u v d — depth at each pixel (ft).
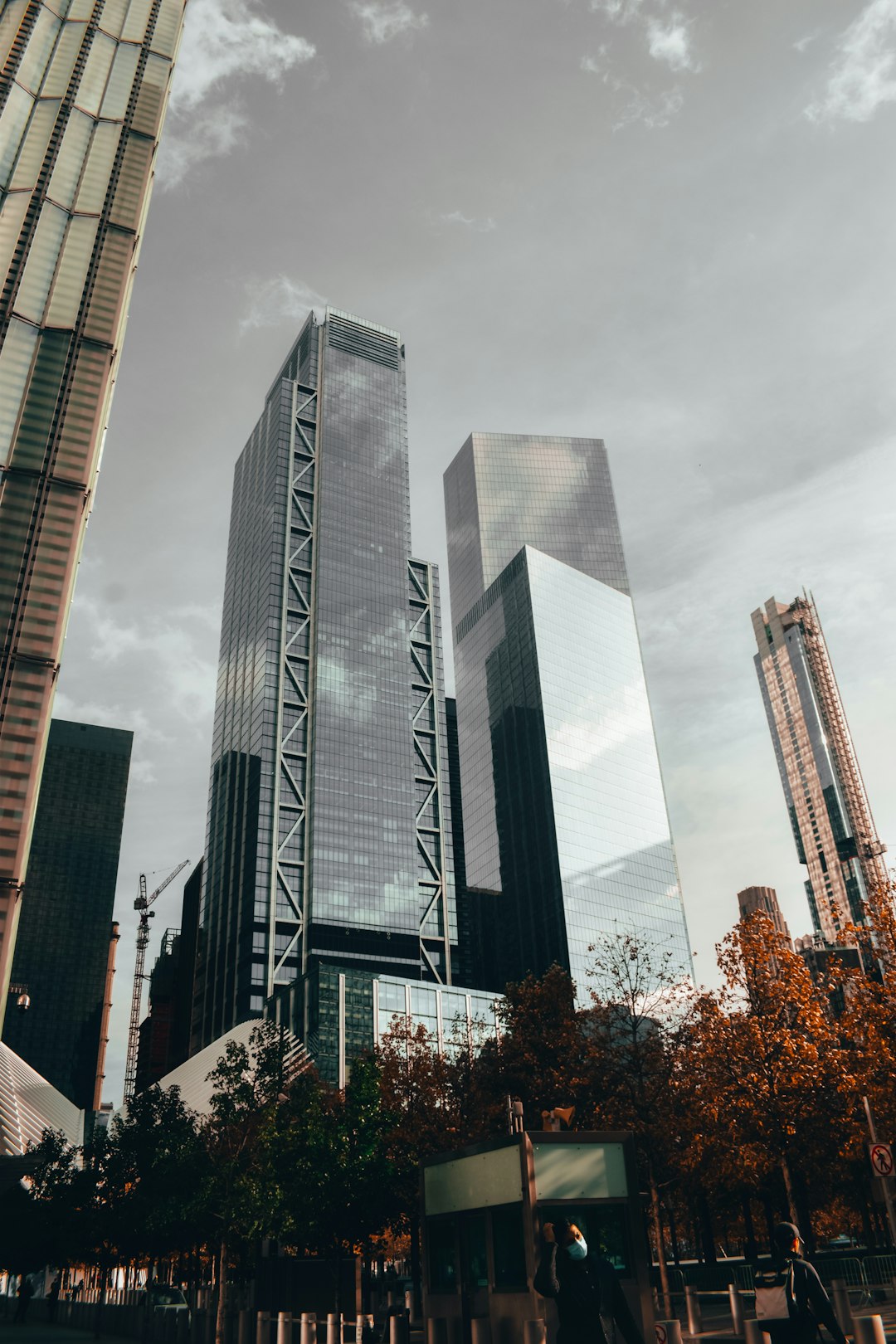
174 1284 209.87
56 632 180.04
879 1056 131.34
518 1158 60.39
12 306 219.20
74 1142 290.76
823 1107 136.05
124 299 238.27
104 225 248.52
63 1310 175.83
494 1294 61.05
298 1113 164.45
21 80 266.57
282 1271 139.33
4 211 235.81
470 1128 179.11
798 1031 139.74
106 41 294.25
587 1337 34.88
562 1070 174.70
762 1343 50.96
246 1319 78.69
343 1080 558.97
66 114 267.39
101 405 214.90
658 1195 158.81
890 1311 95.35
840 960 144.56
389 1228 188.03
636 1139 156.04
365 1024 587.27
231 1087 162.81
